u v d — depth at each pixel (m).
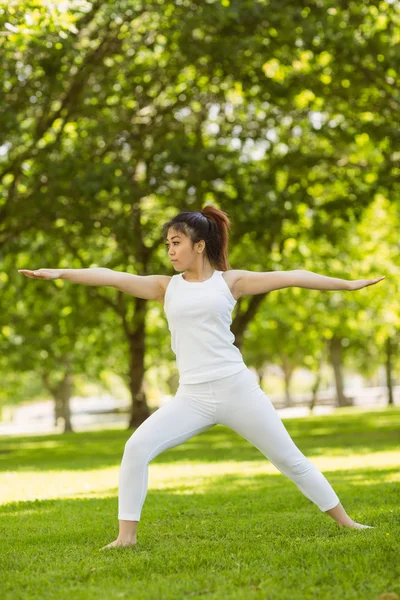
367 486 10.73
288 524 7.70
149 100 24.48
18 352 39.09
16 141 21.53
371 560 5.66
